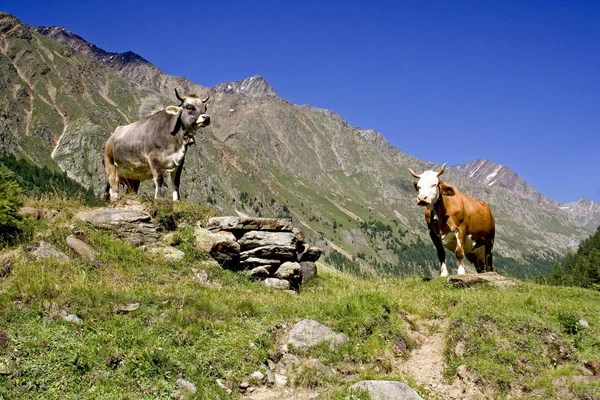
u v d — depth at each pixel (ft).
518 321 37.52
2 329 30.35
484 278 51.39
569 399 29.58
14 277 38.42
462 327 36.22
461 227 54.34
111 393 27.32
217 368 30.53
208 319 35.58
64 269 41.29
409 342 36.42
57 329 31.30
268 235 53.78
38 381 27.25
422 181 52.65
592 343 38.42
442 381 32.22
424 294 48.52
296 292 52.65
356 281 62.59
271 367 32.37
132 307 35.32
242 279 50.34
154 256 48.14
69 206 54.24
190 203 57.82
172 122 58.85
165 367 29.50
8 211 45.91
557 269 215.72
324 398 28.89
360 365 33.37
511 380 31.40
